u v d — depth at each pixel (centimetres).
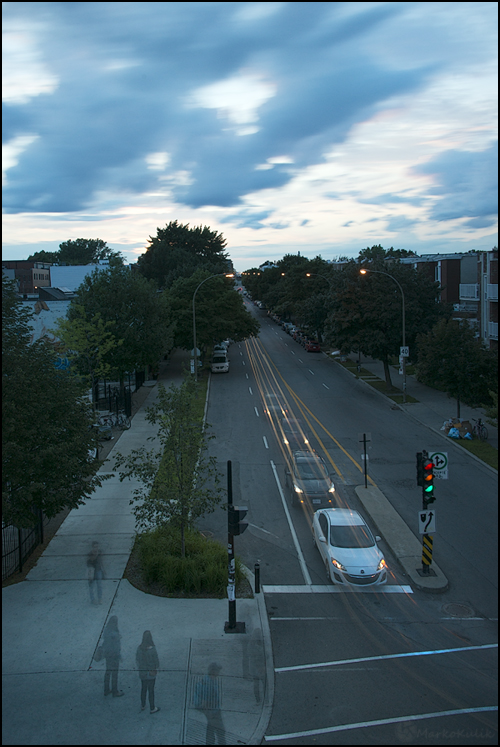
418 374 2933
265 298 10538
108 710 834
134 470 1427
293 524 1684
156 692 880
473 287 4534
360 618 1158
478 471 2184
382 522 1652
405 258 7169
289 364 5369
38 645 1011
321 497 1795
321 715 839
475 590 1284
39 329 3897
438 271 5416
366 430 2859
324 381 4403
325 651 1028
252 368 5159
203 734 788
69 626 1079
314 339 6550
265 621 1121
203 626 1092
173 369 5131
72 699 857
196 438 1391
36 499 1313
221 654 995
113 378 3450
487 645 1051
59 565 1356
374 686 916
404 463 2289
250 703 862
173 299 4919
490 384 2711
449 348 2758
